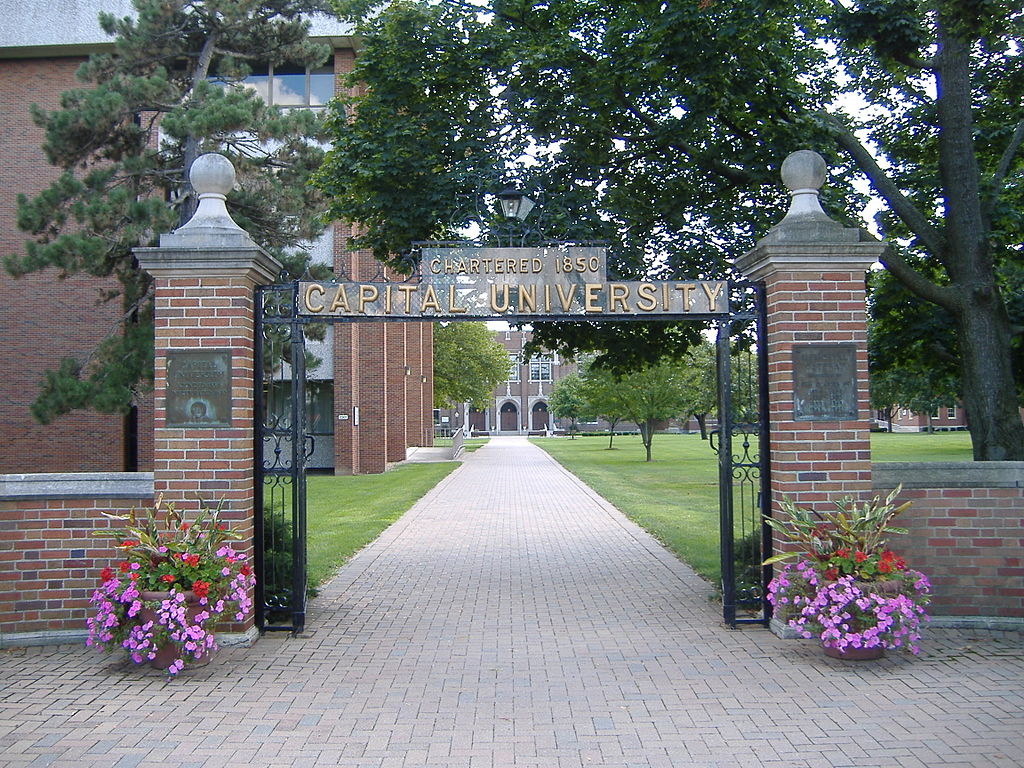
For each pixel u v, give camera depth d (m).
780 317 7.38
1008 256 12.20
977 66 11.54
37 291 24.47
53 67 25.09
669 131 10.25
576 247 7.88
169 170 16.97
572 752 4.80
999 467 7.44
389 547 12.77
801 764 4.61
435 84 10.45
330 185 10.95
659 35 9.35
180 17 17.95
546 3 10.77
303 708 5.58
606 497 20.05
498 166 10.03
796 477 7.28
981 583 7.41
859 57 11.71
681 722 5.26
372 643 7.23
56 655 6.85
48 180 24.77
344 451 27.89
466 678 6.22
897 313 11.91
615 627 7.71
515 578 10.19
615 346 11.34
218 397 7.23
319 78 26.73
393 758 4.73
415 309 7.71
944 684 5.94
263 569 7.55
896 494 6.85
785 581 6.86
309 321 7.72
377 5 11.57
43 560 7.26
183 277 7.30
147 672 6.39
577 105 10.03
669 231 10.87
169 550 6.50
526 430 92.38
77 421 24.50
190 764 4.65
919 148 12.13
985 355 9.30
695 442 59.66
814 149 9.93
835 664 6.45
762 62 9.77
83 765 4.64
